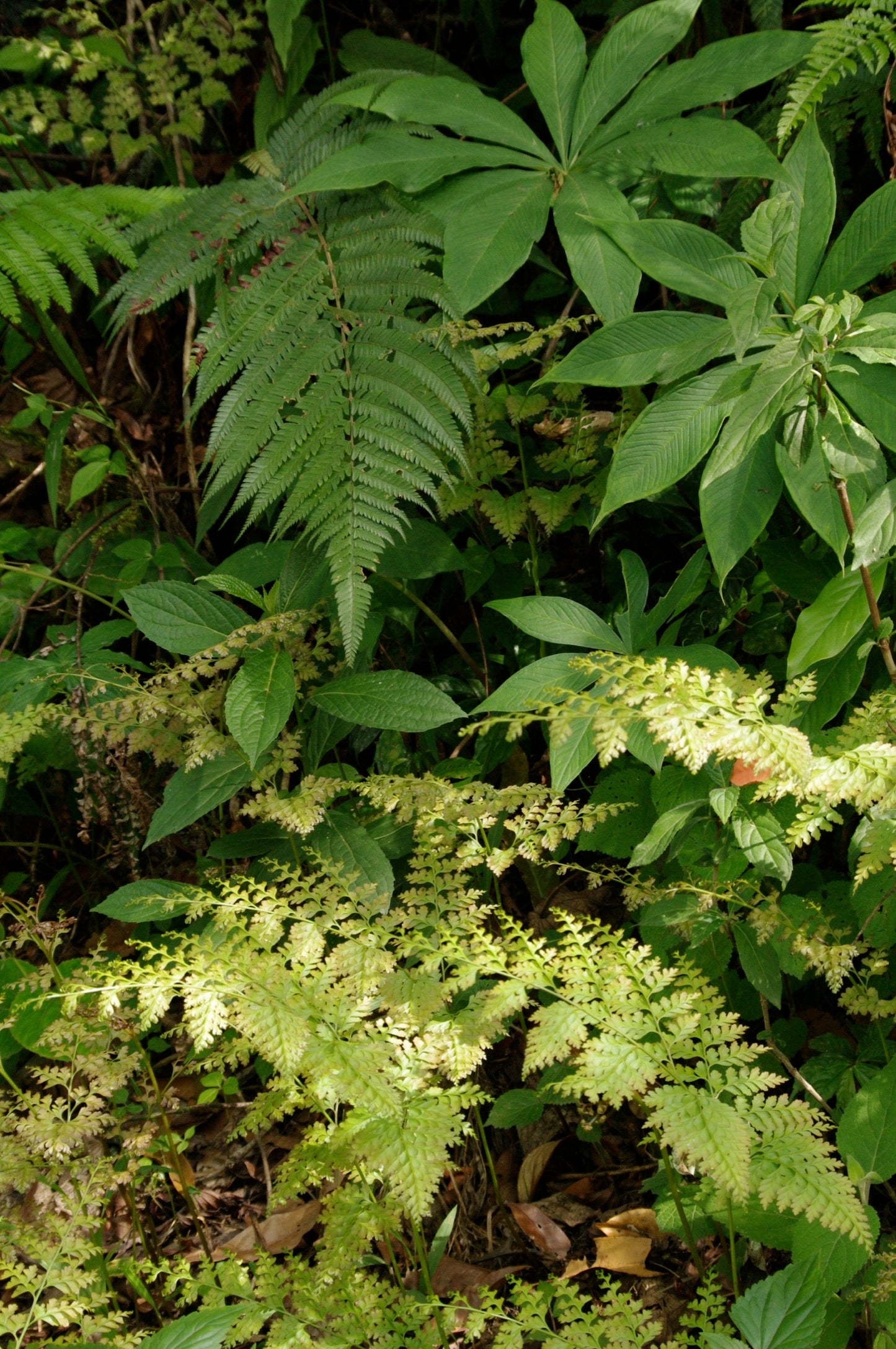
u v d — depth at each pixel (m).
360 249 2.17
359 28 3.05
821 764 1.40
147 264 2.27
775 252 1.40
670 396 1.79
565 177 2.06
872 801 1.49
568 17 2.16
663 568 2.68
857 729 1.55
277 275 2.16
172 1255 2.12
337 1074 1.34
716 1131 1.25
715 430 1.78
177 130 2.72
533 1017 1.40
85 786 2.24
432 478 2.34
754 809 1.75
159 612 2.04
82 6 3.18
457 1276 1.96
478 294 1.96
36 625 2.93
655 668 1.35
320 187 2.05
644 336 1.85
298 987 1.46
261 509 1.95
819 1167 1.28
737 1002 2.04
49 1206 1.90
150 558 2.57
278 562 2.23
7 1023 1.73
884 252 1.75
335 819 2.03
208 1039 1.38
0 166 2.93
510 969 1.52
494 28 2.87
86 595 2.79
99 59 2.75
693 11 2.05
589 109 2.09
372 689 1.94
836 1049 1.92
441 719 1.89
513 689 1.90
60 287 2.26
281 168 2.36
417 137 2.25
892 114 2.06
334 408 1.98
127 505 2.76
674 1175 1.65
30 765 2.56
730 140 1.92
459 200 2.10
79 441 2.97
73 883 2.90
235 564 2.24
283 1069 1.33
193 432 3.00
